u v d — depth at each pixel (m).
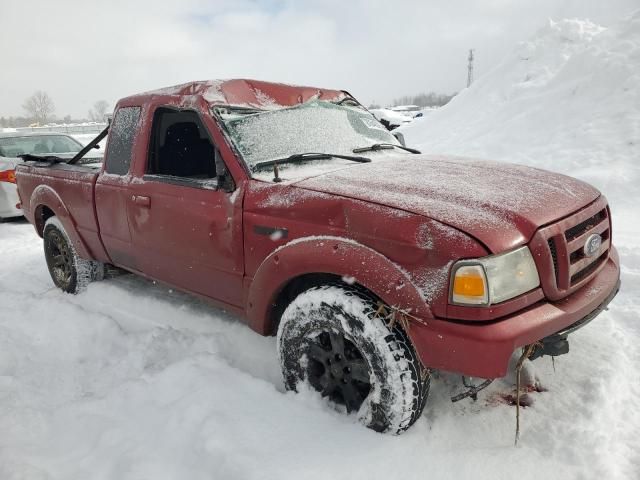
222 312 3.76
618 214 6.18
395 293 2.13
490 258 2.01
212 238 2.91
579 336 3.18
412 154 3.52
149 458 2.27
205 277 3.08
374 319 2.22
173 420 2.50
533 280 2.13
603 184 7.07
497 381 2.75
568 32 12.45
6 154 8.38
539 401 2.58
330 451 2.20
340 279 2.47
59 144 8.96
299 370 2.60
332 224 2.35
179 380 2.86
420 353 2.12
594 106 9.16
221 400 2.58
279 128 3.12
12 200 8.01
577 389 2.66
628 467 2.17
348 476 2.08
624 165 7.43
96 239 3.97
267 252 2.62
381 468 2.13
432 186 2.45
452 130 12.07
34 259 5.97
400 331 2.25
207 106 3.00
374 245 2.21
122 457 2.30
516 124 10.02
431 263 2.07
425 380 2.26
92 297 4.32
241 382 2.76
